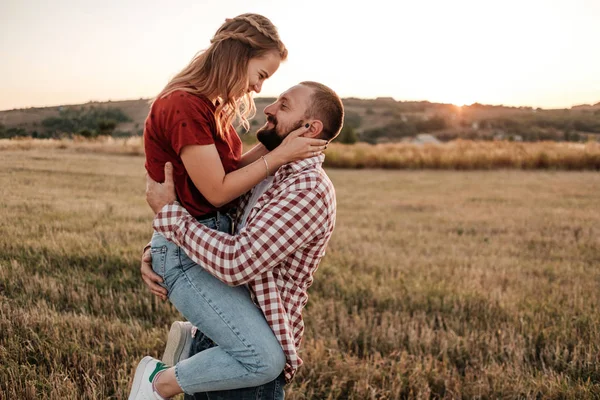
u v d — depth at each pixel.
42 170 11.78
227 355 2.18
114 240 6.44
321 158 2.35
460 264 7.29
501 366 3.90
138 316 4.41
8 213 6.86
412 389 3.60
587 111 120.12
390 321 4.76
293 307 2.32
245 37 2.17
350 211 12.52
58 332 3.66
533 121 112.19
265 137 2.36
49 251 5.53
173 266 2.23
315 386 3.61
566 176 24.55
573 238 9.79
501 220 11.86
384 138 101.56
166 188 2.17
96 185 11.55
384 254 7.65
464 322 4.78
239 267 2.06
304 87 2.32
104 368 3.35
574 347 4.22
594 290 6.14
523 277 6.67
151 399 2.26
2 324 3.65
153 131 2.21
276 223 2.10
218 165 2.14
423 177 23.70
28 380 3.04
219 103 2.36
